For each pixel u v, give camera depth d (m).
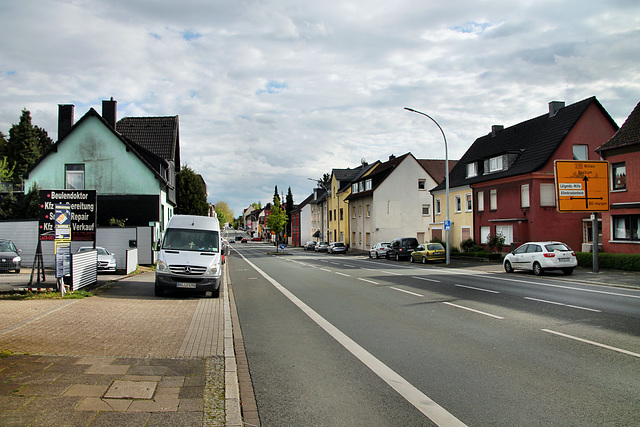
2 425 3.91
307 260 38.41
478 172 36.03
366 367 6.17
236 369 5.91
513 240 30.39
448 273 22.23
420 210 50.91
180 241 14.70
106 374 5.48
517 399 4.87
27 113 60.28
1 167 41.34
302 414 4.54
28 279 17.03
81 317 9.46
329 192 72.44
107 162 30.12
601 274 19.98
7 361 5.91
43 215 14.16
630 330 8.31
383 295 13.70
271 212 70.00
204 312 10.71
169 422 4.13
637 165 22.98
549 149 29.41
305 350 7.16
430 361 6.41
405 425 4.23
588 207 20.88
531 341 7.53
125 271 21.09
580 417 4.36
